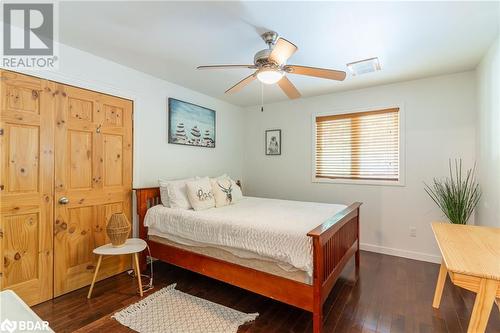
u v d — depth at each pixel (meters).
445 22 1.92
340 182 3.80
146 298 2.31
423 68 2.87
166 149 3.35
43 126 2.22
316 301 1.77
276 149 4.38
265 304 2.23
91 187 2.57
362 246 3.63
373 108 3.52
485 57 2.50
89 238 2.55
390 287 2.51
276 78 2.05
